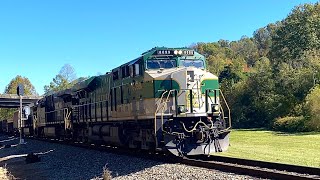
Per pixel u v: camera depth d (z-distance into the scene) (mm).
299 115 42750
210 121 15773
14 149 33156
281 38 59594
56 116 34594
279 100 46188
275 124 42281
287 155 17828
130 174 13727
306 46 56188
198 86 16078
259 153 18906
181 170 12711
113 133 20734
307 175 10836
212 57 87188
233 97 53406
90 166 17156
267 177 10656
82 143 27250
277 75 48438
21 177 17500
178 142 15156
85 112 26234
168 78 15906
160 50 17172
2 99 61469
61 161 20578
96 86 24188
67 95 30891
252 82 51469
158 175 12570
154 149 16688
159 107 15719
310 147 21641
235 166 11953
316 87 41094
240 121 51031
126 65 18844
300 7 59875
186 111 15703
